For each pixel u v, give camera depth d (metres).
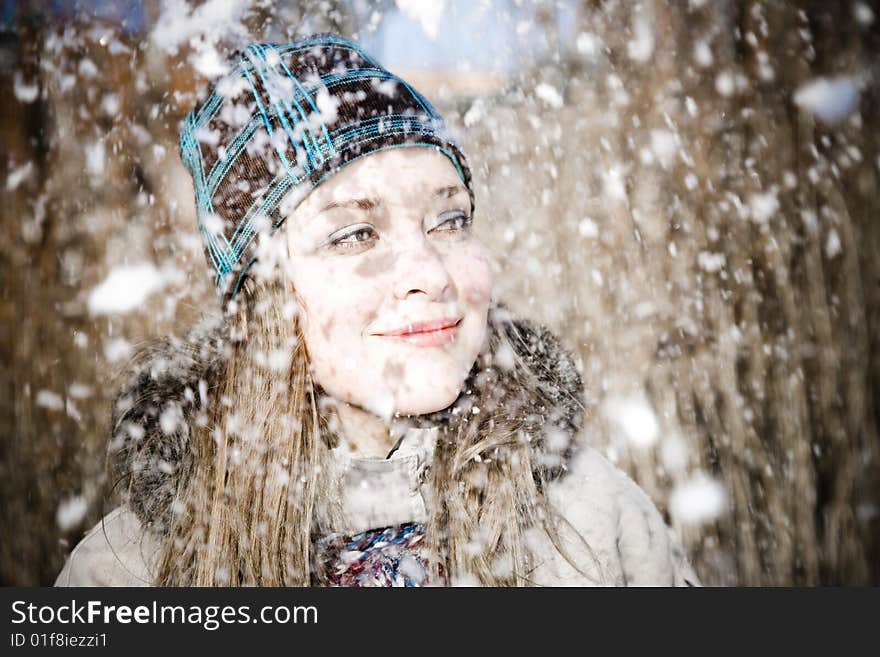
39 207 1.69
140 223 1.70
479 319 0.62
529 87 1.75
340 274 0.59
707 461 1.62
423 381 0.59
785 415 1.65
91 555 0.72
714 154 1.75
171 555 0.69
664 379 1.66
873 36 1.72
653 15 1.78
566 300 1.71
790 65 1.74
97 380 1.60
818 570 1.61
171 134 1.69
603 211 1.75
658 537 0.78
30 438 1.59
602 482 0.75
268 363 0.67
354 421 0.66
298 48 0.66
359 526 0.66
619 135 1.79
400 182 0.60
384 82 0.64
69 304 1.64
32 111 1.71
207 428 0.71
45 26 1.69
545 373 0.75
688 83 1.77
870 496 1.65
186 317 1.65
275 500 0.66
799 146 1.72
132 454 0.70
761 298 1.69
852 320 1.67
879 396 1.67
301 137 0.61
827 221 1.70
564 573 0.69
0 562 1.55
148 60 1.68
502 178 1.74
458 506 0.67
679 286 1.71
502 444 0.68
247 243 0.66
